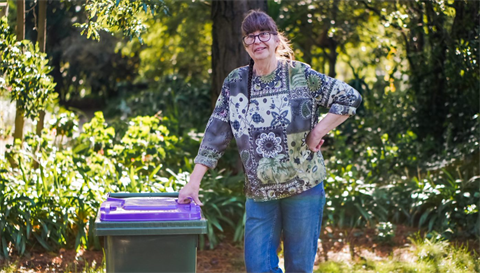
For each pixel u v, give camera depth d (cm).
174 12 997
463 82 682
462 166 665
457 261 475
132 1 484
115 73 1761
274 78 289
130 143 629
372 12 867
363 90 1012
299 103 286
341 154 752
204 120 1024
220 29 677
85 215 514
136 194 318
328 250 539
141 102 1168
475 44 624
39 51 603
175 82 1169
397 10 759
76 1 729
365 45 995
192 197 291
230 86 296
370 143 830
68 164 564
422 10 731
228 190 612
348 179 639
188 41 1153
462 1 670
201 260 511
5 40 514
